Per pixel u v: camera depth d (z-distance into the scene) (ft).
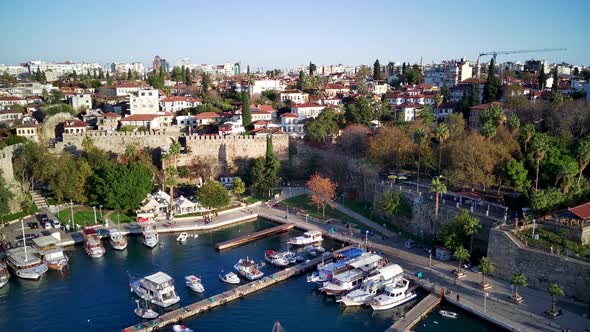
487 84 640.58
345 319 261.85
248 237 385.70
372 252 339.36
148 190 451.53
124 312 268.82
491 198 365.40
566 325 233.14
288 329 251.39
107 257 351.05
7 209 395.34
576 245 274.77
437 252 325.83
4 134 535.60
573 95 588.09
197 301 279.08
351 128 558.56
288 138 581.94
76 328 251.80
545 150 361.51
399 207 390.21
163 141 561.43
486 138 409.69
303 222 422.41
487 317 245.24
